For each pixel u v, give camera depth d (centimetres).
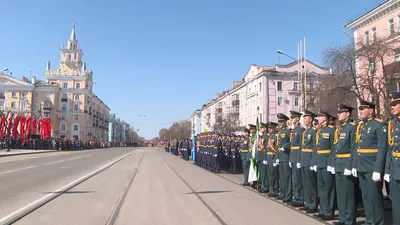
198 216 784
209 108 9200
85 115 9231
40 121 5997
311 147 842
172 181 1446
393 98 588
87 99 9481
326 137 779
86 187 1243
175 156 4134
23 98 8538
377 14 3102
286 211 841
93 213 812
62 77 9169
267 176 1116
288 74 5250
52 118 8719
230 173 1842
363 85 2438
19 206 873
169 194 1096
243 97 6325
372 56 2617
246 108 6097
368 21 3247
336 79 2678
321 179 774
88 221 735
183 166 2367
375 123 649
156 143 14650
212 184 1348
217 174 1780
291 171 953
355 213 726
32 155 3788
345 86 2572
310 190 834
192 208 873
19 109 8456
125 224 712
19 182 1352
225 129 5947
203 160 2216
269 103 5178
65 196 1045
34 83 8931
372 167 642
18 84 8519
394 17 2945
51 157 3369
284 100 5228
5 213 794
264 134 1158
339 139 720
